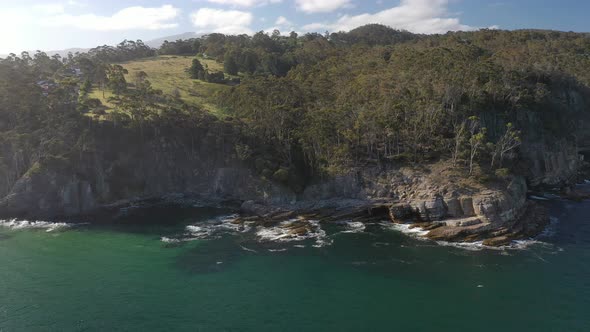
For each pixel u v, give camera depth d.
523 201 93.69
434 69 127.56
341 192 104.31
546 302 57.16
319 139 107.94
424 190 93.19
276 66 196.62
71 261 72.19
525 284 62.22
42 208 99.19
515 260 70.62
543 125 124.44
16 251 76.75
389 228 89.00
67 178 102.44
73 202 101.69
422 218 90.75
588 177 128.62
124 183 110.06
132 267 69.81
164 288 62.34
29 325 52.28
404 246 78.38
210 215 100.38
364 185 102.00
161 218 97.94
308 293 60.81
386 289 61.78
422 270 67.88
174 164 115.81
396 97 118.38
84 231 88.62
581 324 51.97
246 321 53.56
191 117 121.06
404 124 108.75
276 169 109.56
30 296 59.50
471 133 105.88
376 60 165.25
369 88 129.88
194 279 65.38
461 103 114.31
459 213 87.31
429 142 107.25
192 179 115.75
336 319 54.00
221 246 79.69
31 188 98.81
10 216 97.38
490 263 69.81
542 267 67.62
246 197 108.69
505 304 56.97
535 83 140.12
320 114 112.69
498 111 117.75
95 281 64.44
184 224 93.50
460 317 54.12
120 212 102.44
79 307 56.69
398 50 175.38
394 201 96.00
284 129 116.69
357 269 68.69
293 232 86.12
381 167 103.69
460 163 98.31
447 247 77.38
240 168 112.50
